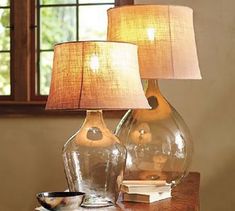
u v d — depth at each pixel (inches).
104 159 73.9
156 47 83.0
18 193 141.7
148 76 82.7
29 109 140.1
